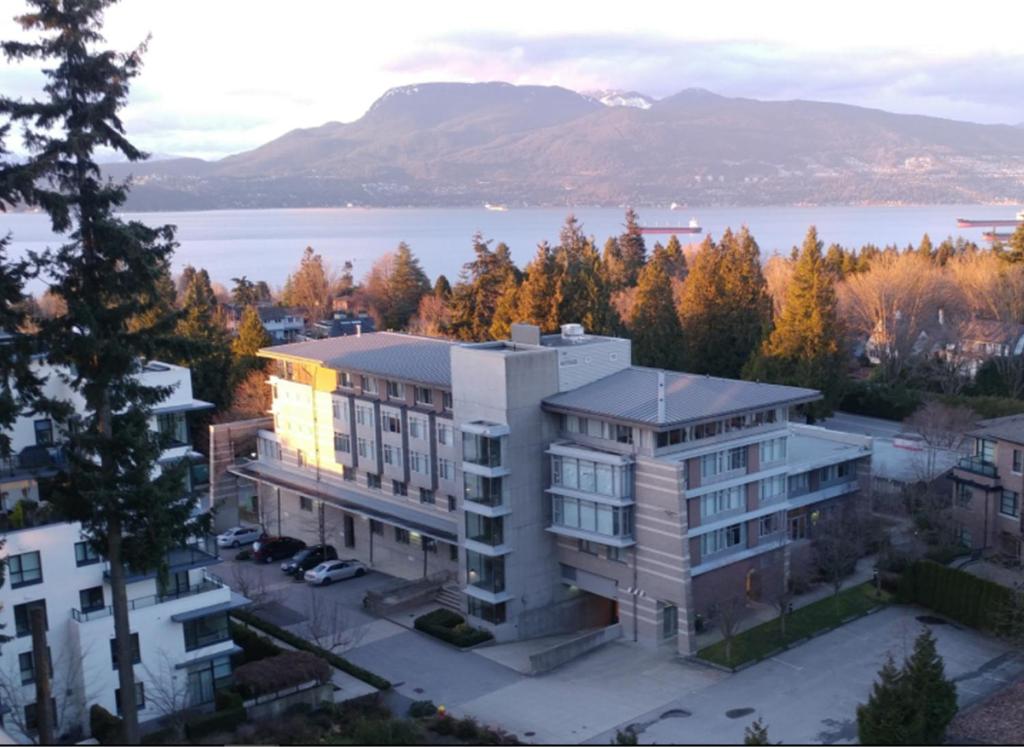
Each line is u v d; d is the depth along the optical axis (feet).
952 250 482.69
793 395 181.88
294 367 248.52
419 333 386.11
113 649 145.48
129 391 117.39
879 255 445.37
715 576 174.81
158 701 142.72
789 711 145.28
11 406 111.75
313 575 213.87
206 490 261.03
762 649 165.89
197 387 300.81
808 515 200.64
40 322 113.19
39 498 148.66
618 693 155.53
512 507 180.65
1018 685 146.92
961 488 203.92
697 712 147.13
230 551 241.96
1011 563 188.85
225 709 146.41
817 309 284.82
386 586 210.38
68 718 142.61
